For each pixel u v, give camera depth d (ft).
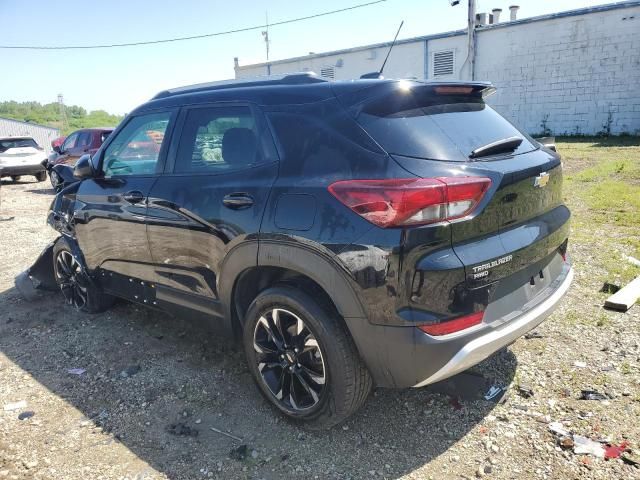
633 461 7.93
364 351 8.01
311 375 8.87
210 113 10.67
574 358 10.98
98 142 40.22
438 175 7.53
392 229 7.39
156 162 11.67
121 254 12.68
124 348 12.96
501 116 10.25
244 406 10.18
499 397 9.86
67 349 13.06
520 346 11.63
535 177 8.80
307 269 8.27
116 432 9.54
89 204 13.44
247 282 9.86
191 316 11.30
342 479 8.08
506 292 8.39
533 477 7.84
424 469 8.18
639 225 20.71
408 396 10.13
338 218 7.88
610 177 31.71
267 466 8.46
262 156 9.36
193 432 9.43
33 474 8.48
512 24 65.16
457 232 7.52
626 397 9.52
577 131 63.67
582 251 17.79
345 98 8.70
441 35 71.46
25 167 53.83
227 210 9.53
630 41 57.93
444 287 7.45
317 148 8.57
